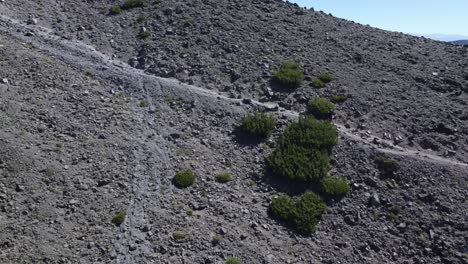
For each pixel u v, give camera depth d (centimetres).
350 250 2245
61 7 4122
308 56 3712
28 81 2834
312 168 2573
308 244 2233
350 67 3662
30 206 2038
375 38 4406
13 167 2178
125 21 4022
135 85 3128
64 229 1984
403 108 3206
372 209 2455
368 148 2775
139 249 1989
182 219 2183
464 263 2219
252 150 2720
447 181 2625
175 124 2834
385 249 2275
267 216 2327
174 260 1978
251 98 3164
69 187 2183
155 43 3697
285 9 4672
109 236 2011
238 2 4550
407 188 2580
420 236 2336
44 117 2558
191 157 2594
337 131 2861
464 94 3438
